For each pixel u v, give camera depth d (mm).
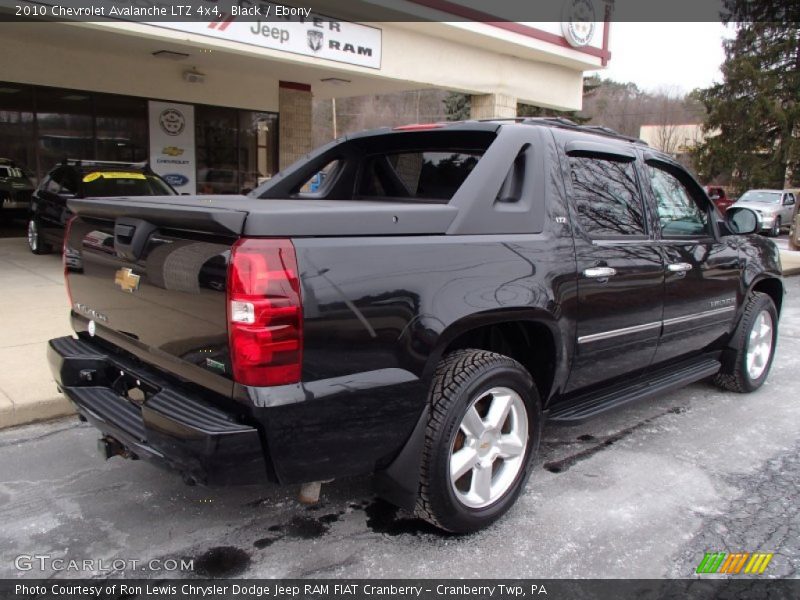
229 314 2293
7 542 2898
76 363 3119
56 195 9758
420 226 2742
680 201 4402
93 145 12805
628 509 3340
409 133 3928
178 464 2414
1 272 8688
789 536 3109
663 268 3918
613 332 3604
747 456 4070
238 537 2984
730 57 34750
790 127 32250
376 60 10523
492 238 2988
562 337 3271
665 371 4473
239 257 2264
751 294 5184
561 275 3223
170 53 12039
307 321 2344
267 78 14758
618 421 4660
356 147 4340
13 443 3943
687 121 57969
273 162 15539
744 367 5117
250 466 2357
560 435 4367
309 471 2480
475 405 3045
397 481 2781
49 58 11836
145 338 2799
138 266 2781
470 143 3725
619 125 61000
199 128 14180
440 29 10938
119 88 12805
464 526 2943
